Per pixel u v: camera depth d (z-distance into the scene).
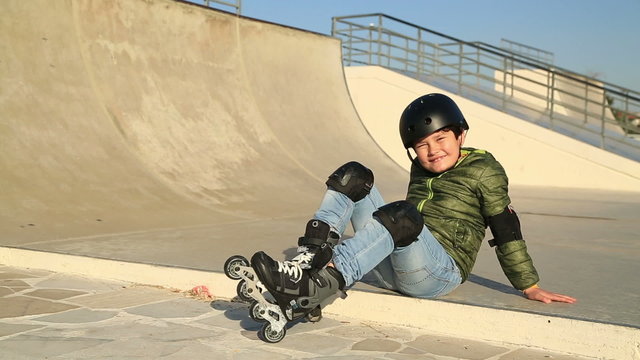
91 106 6.23
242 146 7.70
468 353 2.13
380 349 2.17
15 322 2.46
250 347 2.17
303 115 9.62
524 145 12.09
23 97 5.67
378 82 13.82
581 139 12.18
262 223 5.21
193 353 2.10
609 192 10.34
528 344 2.21
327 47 11.20
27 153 5.28
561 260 3.68
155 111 6.91
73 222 4.52
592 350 2.09
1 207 4.51
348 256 2.11
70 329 2.37
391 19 13.98
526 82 19.39
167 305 2.77
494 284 2.83
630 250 4.13
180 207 5.52
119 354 2.07
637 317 2.22
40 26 6.15
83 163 5.59
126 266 3.26
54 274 3.42
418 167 2.60
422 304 2.42
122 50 6.98
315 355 2.09
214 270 3.04
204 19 8.35
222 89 8.26
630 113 12.66
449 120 2.39
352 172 2.31
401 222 2.11
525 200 8.45
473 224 2.44
